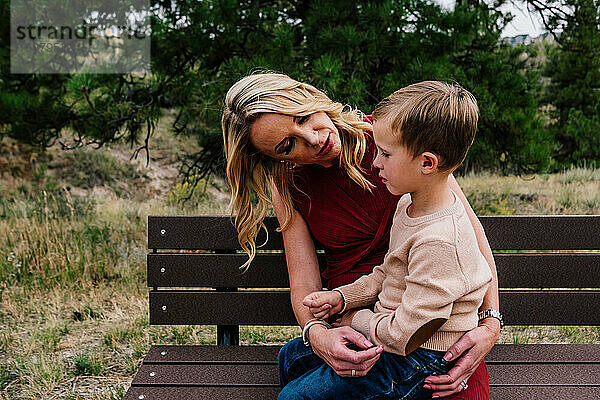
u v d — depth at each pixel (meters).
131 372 3.16
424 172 1.54
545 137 6.04
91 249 4.81
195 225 2.37
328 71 4.68
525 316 2.37
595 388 1.96
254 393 1.97
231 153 1.76
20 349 3.43
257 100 1.67
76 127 5.96
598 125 9.95
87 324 3.80
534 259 2.34
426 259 1.51
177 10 5.42
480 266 1.58
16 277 4.43
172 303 2.40
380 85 5.34
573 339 3.59
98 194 8.03
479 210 6.85
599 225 2.34
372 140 1.90
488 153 5.83
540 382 2.01
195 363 2.19
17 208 6.14
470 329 1.62
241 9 5.56
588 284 2.35
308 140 1.70
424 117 1.48
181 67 5.53
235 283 2.38
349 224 1.91
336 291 1.78
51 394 2.89
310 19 5.33
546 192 7.78
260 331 3.71
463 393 1.64
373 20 5.25
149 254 2.38
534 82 6.25
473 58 5.80
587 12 7.10
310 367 1.85
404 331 1.52
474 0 6.04
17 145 8.45
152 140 9.55
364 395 1.63
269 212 4.66
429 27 5.26
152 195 8.26
